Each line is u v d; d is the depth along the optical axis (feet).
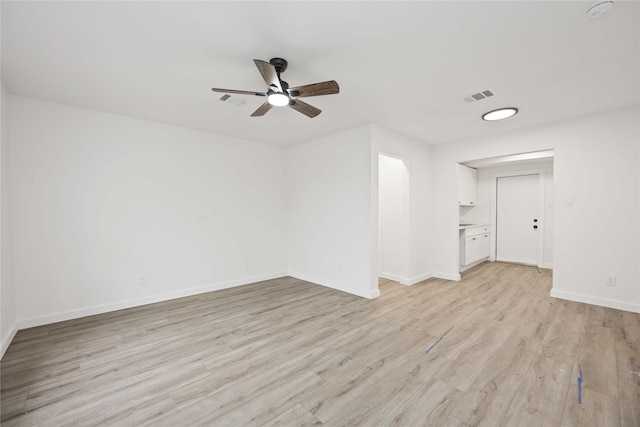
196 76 8.19
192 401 5.92
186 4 5.28
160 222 12.47
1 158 8.27
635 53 6.93
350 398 5.97
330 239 14.49
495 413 5.49
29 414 5.53
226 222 14.60
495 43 6.57
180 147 13.02
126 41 6.49
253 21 5.81
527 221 19.43
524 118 11.71
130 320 10.23
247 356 7.70
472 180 19.86
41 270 9.87
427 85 8.71
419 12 5.55
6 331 8.30
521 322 9.78
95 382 6.56
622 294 10.78
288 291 13.83
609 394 5.99
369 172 12.54
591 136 11.30
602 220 11.16
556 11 5.49
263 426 5.22
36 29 6.01
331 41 6.51
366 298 12.61
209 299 12.67
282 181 17.11
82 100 9.93
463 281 15.30
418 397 5.98
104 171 11.10
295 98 7.89
